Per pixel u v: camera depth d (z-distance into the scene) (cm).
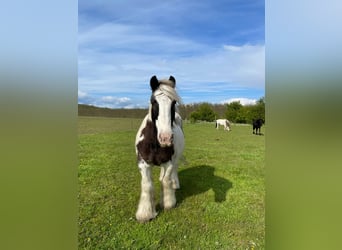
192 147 656
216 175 458
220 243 277
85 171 443
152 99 287
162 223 310
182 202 362
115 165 482
